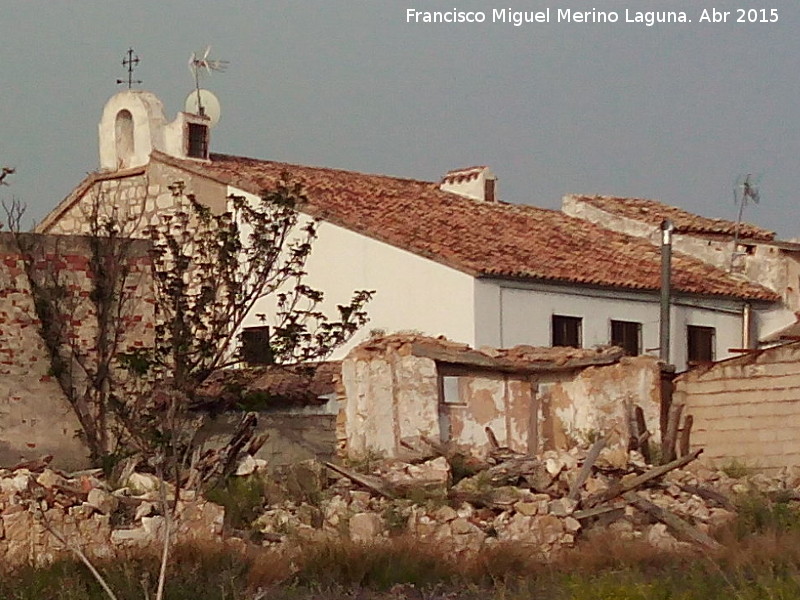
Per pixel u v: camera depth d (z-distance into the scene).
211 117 88.19
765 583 35.59
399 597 40.47
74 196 86.94
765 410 70.56
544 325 76.25
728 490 61.81
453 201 88.06
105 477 54.75
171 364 62.41
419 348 65.25
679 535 53.44
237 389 63.59
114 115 86.94
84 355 61.28
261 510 54.59
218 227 67.94
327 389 67.44
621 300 80.56
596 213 94.81
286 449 66.31
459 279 73.56
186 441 58.97
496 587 40.66
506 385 68.69
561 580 41.22
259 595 34.97
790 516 55.72
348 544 45.91
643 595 35.22
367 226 76.44
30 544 45.12
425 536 51.06
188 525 47.78
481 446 67.31
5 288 59.78
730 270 90.25
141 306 63.12
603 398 69.38
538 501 54.59
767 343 86.81
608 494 56.38
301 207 72.31
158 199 83.62
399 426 64.94
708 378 72.31
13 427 59.31
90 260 61.91
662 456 69.38
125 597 34.66
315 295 68.12
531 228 86.31
